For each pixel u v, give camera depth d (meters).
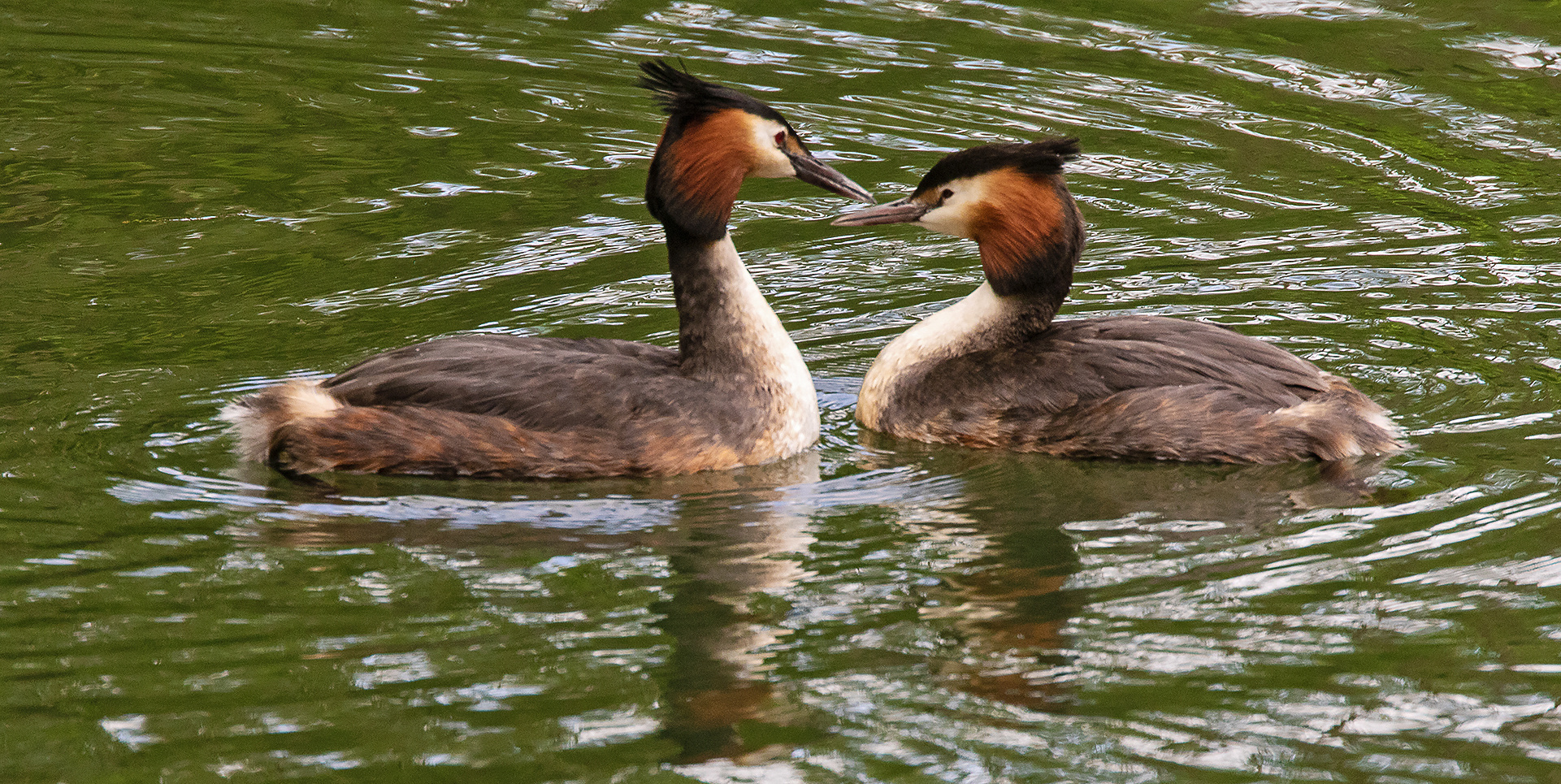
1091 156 20.14
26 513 11.18
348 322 15.38
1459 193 18.86
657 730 8.57
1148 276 16.62
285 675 9.06
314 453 12.07
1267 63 23.30
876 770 8.25
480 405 12.08
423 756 8.30
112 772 8.13
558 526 11.23
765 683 9.06
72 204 18.52
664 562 10.62
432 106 22.12
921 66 23.28
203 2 26.42
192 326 15.22
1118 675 9.16
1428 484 11.74
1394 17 25.00
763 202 19.20
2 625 9.55
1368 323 15.21
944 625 9.74
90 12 25.91
